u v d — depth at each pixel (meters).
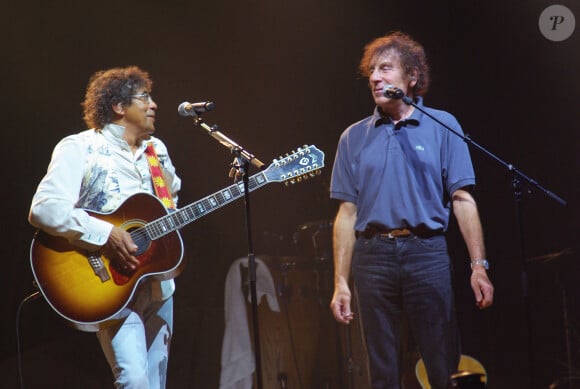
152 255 7.16
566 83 12.47
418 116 7.05
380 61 7.23
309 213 11.58
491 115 12.70
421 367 9.98
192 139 12.74
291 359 10.31
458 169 6.92
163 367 7.35
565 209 12.34
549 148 12.52
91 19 12.25
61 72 12.10
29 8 11.97
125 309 6.99
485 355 11.93
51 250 6.95
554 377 11.59
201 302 11.34
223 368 10.38
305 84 12.99
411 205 6.76
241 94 12.94
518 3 12.50
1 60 11.89
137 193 7.21
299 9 12.88
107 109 7.36
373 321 6.80
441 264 6.70
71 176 6.96
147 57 12.56
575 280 11.26
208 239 11.68
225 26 12.83
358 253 6.92
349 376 10.01
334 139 12.91
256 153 12.95
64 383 10.59
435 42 12.73
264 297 10.50
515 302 11.90
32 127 11.97
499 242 12.51
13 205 11.74
